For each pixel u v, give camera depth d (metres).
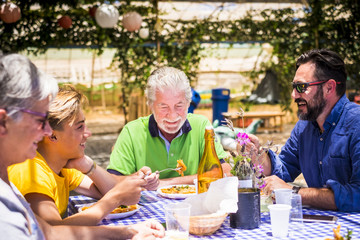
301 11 8.70
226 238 1.70
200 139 2.98
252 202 1.82
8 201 1.36
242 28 8.37
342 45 8.64
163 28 7.95
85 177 2.49
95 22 7.55
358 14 8.50
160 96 2.70
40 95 1.35
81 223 1.80
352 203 2.04
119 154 2.92
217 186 1.78
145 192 2.63
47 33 7.38
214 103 9.41
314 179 2.58
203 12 8.95
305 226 1.82
